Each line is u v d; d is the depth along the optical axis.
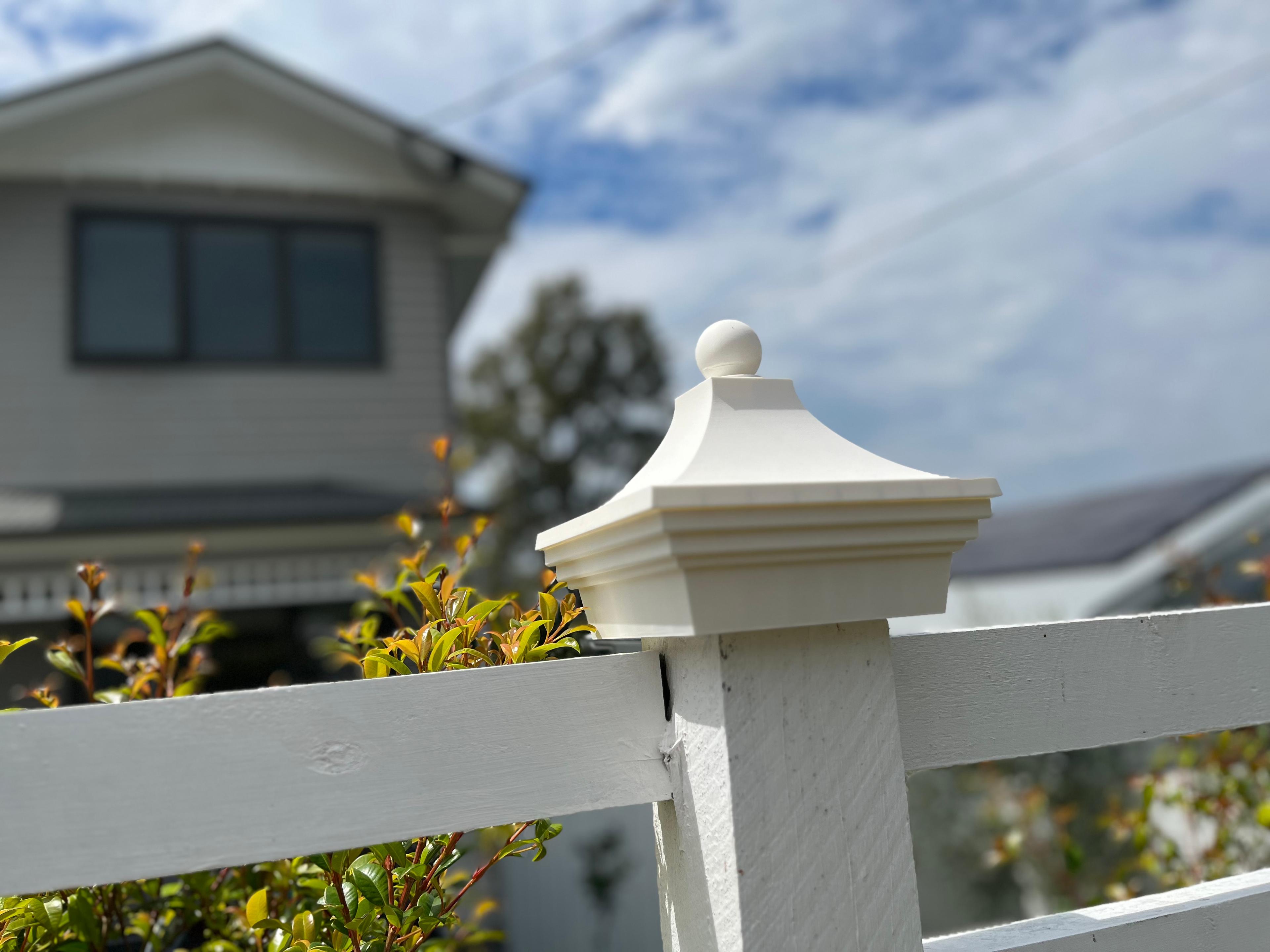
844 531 0.69
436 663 0.86
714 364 0.84
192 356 8.38
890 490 0.68
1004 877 6.84
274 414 8.48
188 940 1.28
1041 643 0.91
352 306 8.88
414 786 0.69
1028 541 14.84
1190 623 0.98
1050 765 6.41
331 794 0.67
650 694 0.79
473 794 0.71
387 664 0.88
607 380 23.98
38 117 8.09
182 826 0.64
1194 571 3.27
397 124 8.80
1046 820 6.14
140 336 8.30
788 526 0.66
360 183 9.03
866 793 0.75
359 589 7.47
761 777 0.71
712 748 0.73
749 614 0.68
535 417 23.59
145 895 1.24
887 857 0.75
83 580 1.29
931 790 7.13
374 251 9.02
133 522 6.69
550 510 23.23
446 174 9.08
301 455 8.48
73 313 8.12
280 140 8.88
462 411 23.39
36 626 6.78
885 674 0.78
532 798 0.73
